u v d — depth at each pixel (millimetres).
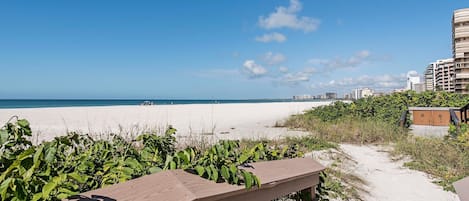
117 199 1536
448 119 12914
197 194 1662
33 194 1544
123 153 2703
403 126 12555
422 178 6188
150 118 20500
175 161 2195
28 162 1572
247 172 2047
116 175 2104
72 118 19625
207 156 2311
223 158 2328
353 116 14773
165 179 1780
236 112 28797
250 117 22031
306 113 17453
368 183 5832
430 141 9070
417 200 5043
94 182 2139
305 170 2748
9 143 1988
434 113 13180
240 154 2861
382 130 11094
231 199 1942
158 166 2359
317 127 12711
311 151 7930
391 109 14320
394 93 17516
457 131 9500
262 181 2160
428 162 7062
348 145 9719
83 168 2213
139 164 2260
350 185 5379
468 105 11141
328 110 16062
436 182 5895
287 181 2465
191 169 2006
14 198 1436
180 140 7699
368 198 5047
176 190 1657
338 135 10781
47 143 2174
